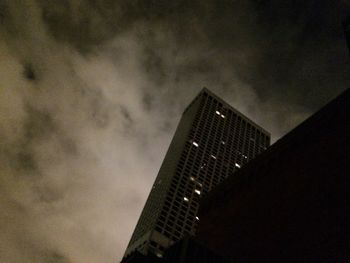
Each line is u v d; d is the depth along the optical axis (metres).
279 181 42.44
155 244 106.81
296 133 44.41
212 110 176.25
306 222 35.06
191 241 31.23
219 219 48.75
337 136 37.94
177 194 126.44
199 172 139.12
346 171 34.16
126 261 29.41
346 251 29.45
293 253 34.16
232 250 42.03
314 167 38.44
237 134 169.50
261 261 37.12
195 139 155.00
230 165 150.12
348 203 32.00
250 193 46.31
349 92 39.38
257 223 41.31
